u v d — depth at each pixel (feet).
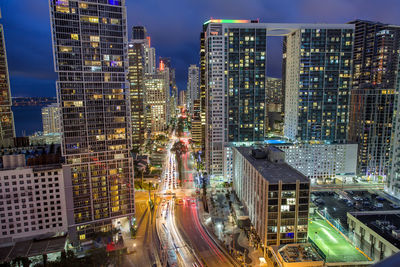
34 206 404.16
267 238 380.37
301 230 381.60
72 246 421.59
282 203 374.84
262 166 445.37
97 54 419.95
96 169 432.66
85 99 416.87
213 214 526.16
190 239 439.63
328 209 538.88
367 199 584.40
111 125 436.35
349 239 411.13
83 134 419.54
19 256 362.94
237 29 652.89
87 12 410.52
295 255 337.31
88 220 435.94
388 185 585.22
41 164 425.28
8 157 405.59
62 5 395.96
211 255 397.39
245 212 485.97
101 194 440.04
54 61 397.39
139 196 618.03
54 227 416.67
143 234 456.45
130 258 392.47
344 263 333.01
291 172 415.85
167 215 522.88
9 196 390.83
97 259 365.81
